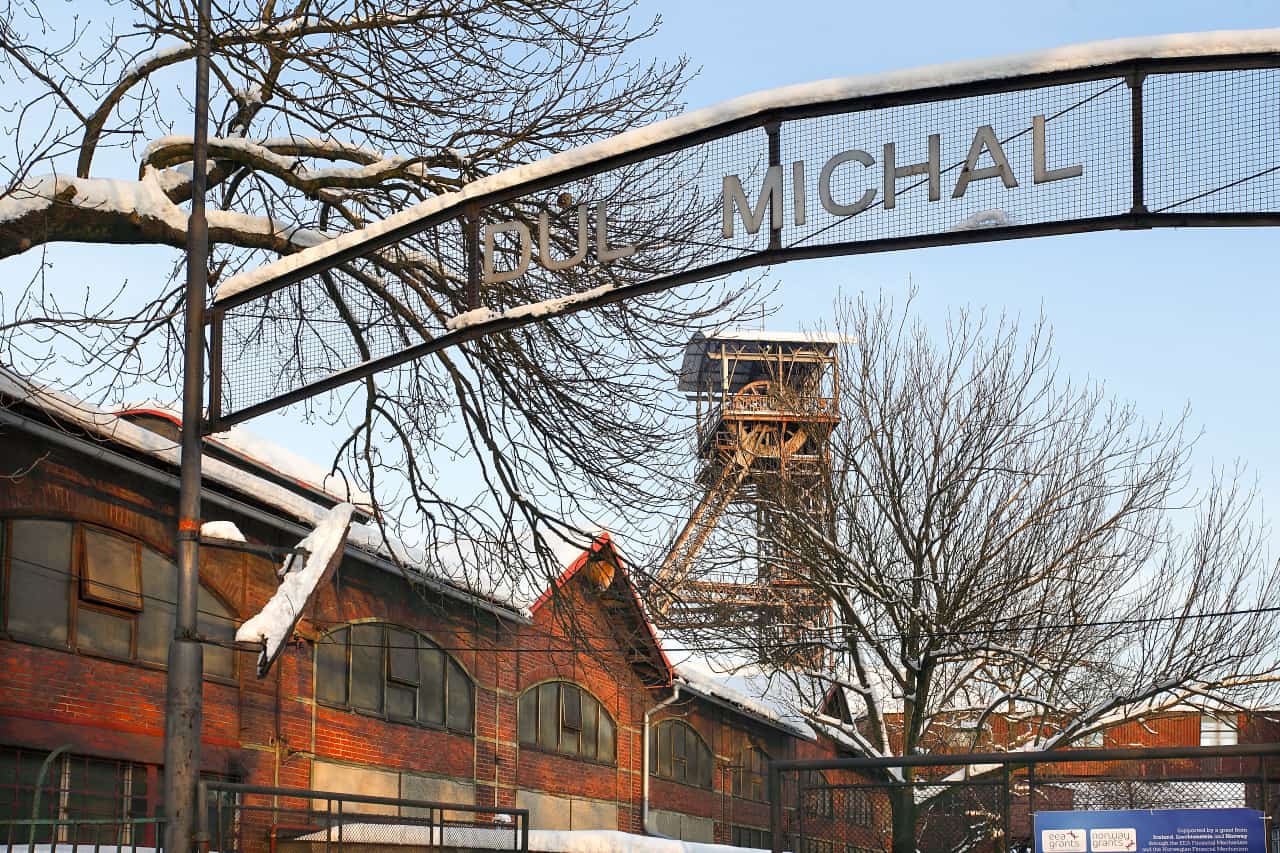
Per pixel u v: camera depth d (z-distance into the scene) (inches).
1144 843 429.7
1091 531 1004.6
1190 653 987.3
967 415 1010.1
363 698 912.9
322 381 390.3
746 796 1642.5
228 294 394.9
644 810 1309.1
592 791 1240.2
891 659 1103.6
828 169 336.8
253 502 783.1
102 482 700.7
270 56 566.6
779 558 1016.9
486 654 1073.5
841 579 1010.1
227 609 783.1
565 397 636.1
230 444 863.7
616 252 364.2
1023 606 997.2
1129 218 315.3
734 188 344.2
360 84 579.2
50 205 496.1
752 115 339.9
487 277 373.4
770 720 1648.6
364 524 913.5
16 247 491.8
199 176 402.0
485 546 669.9
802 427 1038.4
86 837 660.1
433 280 607.5
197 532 384.5
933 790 721.6
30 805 638.5
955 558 986.7
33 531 661.3
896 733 1258.6
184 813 365.4
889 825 741.3
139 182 532.7
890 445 1005.8
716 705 1558.8
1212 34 311.4
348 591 898.7
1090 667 1000.9
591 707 1264.8
